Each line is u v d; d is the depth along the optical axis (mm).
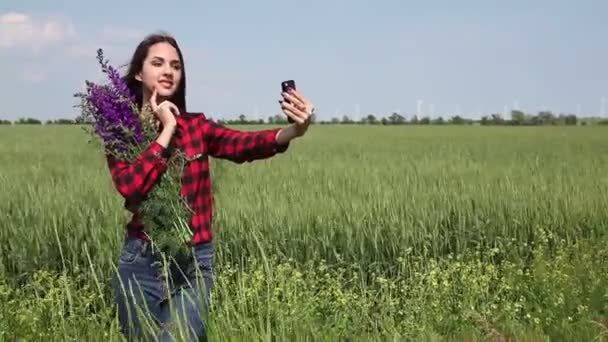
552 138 39719
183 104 4098
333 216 8773
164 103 3744
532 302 6539
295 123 3834
